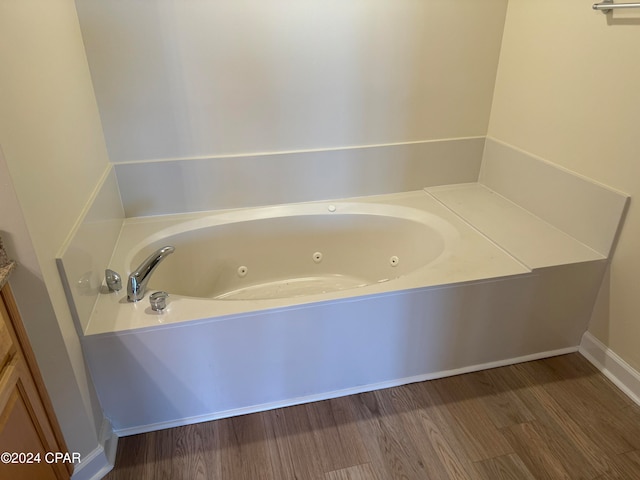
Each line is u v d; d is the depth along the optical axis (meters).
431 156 2.36
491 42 2.18
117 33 1.77
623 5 1.52
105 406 1.55
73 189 1.45
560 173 1.94
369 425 1.66
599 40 1.68
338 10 1.94
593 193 1.79
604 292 1.84
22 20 1.19
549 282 1.78
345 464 1.51
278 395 1.72
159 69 1.86
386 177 2.35
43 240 1.18
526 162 2.12
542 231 2.00
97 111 1.86
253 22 1.88
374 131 2.23
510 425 1.66
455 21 2.09
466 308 1.75
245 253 2.25
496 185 2.37
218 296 2.24
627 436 1.61
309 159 2.19
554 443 1.59
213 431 1.64
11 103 1.07
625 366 1.79
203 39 1.86
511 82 2.17
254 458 1.54
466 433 1.63
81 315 1.38
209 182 2.12
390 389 1.83
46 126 1.28
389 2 1.98
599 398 1.77
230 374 1.61
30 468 1.16
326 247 2.33
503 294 1.76
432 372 1.87
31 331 1.20
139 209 2.10
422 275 1.71
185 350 1.52
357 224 2.28
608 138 1.71
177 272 2.08
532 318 1.86
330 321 1.62
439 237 2.04
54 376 1.28
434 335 1.77
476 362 1.90
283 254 2.31
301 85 2.04
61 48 1.49
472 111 2.32
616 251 1.76
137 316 1.48
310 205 2.27
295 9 1.89
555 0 1.85
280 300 1.57
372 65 2.08
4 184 1.03
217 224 2.13
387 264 2.30
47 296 1.18
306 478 1.47
